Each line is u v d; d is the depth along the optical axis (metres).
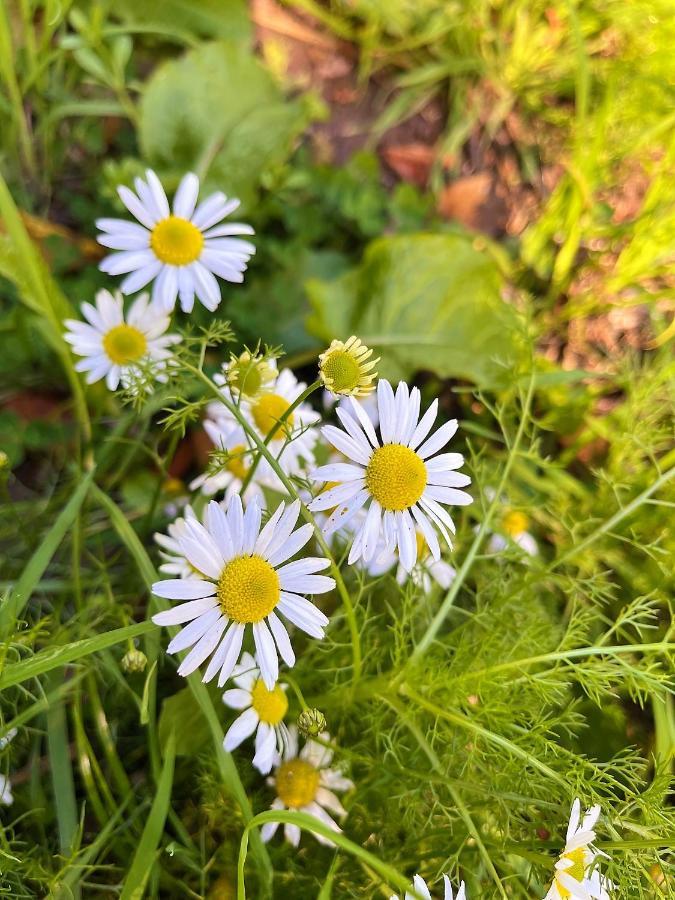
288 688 0.18
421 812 0.18
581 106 0.26
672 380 0.23
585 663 0.17
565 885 0.14
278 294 0.26
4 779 0.16
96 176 0.26
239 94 0.25
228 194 0.25
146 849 0.14
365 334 0.25
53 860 0.17
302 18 0.30
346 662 0.19
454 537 0.19
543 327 0.29
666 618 0.23
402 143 0.31
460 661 0.18
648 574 0.24
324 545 0.13
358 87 0.31
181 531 0.18
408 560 0.14
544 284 0.30
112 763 0.16
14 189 0.25
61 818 0.16
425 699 0.17
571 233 0.28
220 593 0.13
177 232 0.17
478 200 0.31
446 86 0.31
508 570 0.20
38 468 0.23
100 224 0.17
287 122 0.26
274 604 0.13
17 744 0.17
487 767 0.17
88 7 0.26
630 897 0.16
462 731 0.18
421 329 0.25
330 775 0.18
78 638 0.17
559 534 0.25
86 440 0.20
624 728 0.22
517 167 0.32
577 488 0.24
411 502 0.14
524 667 0.18
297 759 0.18
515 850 0.15
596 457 0.27
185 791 0.19
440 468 0.14
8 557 0.20
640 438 0.23
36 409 0.23
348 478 0.14
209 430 0.18
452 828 0.16
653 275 0.28
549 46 0.31
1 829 0.14
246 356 0.15
